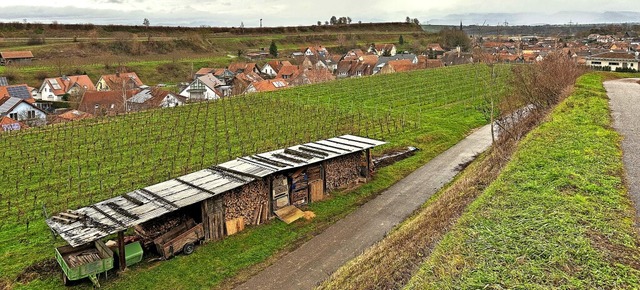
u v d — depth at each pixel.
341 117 42.69
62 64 99.00
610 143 19.64
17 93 71.94
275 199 22.27
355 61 114.56
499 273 10.04
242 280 17.17
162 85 95.75
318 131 37.59
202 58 121.38
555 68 38.66
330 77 84.88
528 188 14.60
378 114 44.34
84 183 26.44
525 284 9.49
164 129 38.28
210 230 19.75
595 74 53.97
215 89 83.88
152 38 135.38
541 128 23.06
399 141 35.50
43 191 25.30
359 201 24.34
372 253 16.48
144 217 17.34
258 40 155.38
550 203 13.20
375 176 27.84
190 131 37.62
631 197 13.77
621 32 196.75
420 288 10.16
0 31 125.12
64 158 30.86
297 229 21.12
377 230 20.78
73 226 17.08
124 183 26.41
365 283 13.38
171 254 18.50
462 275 10.18
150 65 107.12
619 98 34.97
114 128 38.59
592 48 120.81
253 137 35.84
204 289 16.64
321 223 21.77
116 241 18.88
